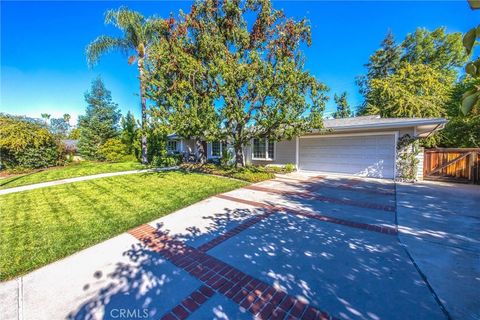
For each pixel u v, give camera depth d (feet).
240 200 22.39
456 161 30.40
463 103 3.96
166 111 31.07
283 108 28.66
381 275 9.86
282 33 31.60
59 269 11.12
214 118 30.17
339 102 52.90
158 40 36.94
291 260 11.28
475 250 11.80
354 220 16.47
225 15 32.73
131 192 25.75
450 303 8.11
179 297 8.93
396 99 56.13
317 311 7.96
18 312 8.35
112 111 99.19
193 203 21.45
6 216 18.43
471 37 3.81
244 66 29.04
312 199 22.40
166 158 54.85
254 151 50.78
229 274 10.28
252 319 7.72
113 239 14.28
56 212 19.26
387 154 33.58
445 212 17.94
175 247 13.00
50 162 53.52
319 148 40.86
